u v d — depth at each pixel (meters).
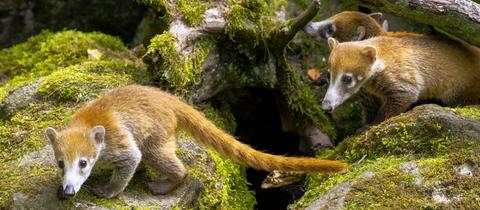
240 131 11.73
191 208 8.14
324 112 11.02
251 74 10.73
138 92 8.17
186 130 8.27
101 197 7.71
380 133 8.85
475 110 8.98
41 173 7.95
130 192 7.98
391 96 10.11
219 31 10.24
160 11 10.42
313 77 11.40
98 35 12.03
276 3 11.12
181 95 9.78
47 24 12.44
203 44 10.13
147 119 7.91
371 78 10.10
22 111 9.37
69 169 7.26
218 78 10.45
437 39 10.41
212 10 10.31
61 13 12.40
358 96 11.17
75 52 11.48
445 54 10.20
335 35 11.38
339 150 9.38
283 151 11.81
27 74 11.30
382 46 10.17
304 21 10.18
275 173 9.73
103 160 7.64
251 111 11.59
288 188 10.18
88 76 9.77
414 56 10.14
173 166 7.98
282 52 10.69
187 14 10.12
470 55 10.31
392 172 8.11
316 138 10.85
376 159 8.62
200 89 10.22
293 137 11.62
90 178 8.00
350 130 11.07
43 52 11.62
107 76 9.94
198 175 8.52
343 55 9.92
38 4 12.23
